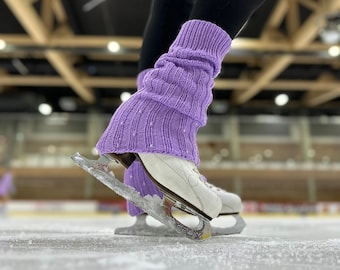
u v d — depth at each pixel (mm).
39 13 4977
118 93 8547
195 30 473
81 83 6883
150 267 235
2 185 7262
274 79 7160
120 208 5770
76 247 350
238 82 6891
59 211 5629
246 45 5137
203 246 389
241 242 460
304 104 8750
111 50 5133
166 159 433
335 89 7172
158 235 594
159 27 641
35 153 8008
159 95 444
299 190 7633
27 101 7938
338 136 8422
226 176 7680
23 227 855
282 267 251
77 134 8266
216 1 479
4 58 6488
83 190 7578
